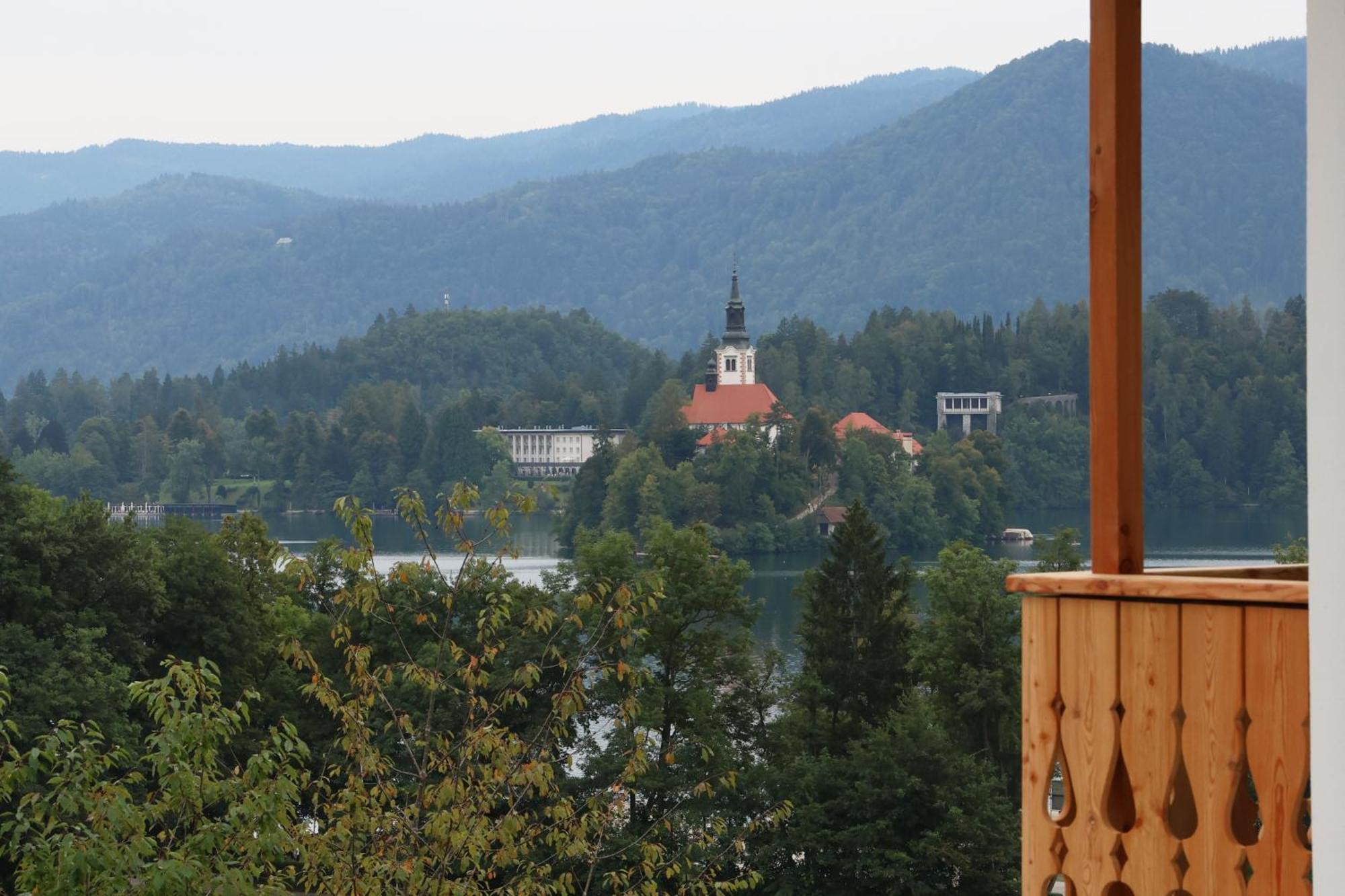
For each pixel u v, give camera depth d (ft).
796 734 361.30
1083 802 37.35
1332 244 27.78
